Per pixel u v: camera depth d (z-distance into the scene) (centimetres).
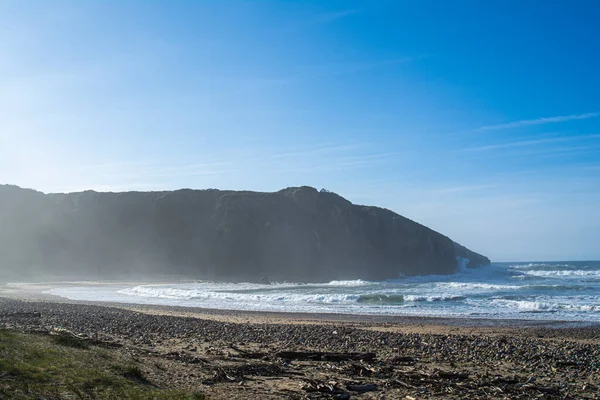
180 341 1847
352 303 4084
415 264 10112
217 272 8606
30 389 844
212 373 1274
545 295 4703
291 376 1302
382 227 10319
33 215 9188
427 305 3900
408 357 1619
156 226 9488
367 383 1236
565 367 1561
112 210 9725
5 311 2584
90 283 6512
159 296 4688
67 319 2334
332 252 9388
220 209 9538
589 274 9350
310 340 1983
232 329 2239
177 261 8925
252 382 1216
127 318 2516
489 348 1877
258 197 9869
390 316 3177
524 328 2625
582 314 3309
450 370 1460
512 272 10231
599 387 1286
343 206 10125
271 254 8956
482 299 4284
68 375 976
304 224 9588
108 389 941
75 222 9381
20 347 1145
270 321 2767
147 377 1141
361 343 1944
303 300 4275
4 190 9350
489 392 1195
